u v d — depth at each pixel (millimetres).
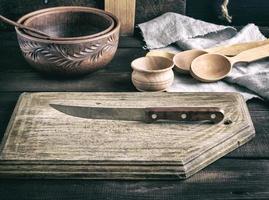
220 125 774
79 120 783
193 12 1188
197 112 767
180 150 718
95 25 1006
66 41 856
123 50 1058
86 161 697
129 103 833
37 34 884
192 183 687
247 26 1104
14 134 748
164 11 1142
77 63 886
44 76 949
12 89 905
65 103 832
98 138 742
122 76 951
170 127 767
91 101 839
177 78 946
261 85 884
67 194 667
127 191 673
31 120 782
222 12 1146
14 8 1116
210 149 728
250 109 858
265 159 732
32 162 696
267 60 1005
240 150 752
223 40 1097
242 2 1165
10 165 694
